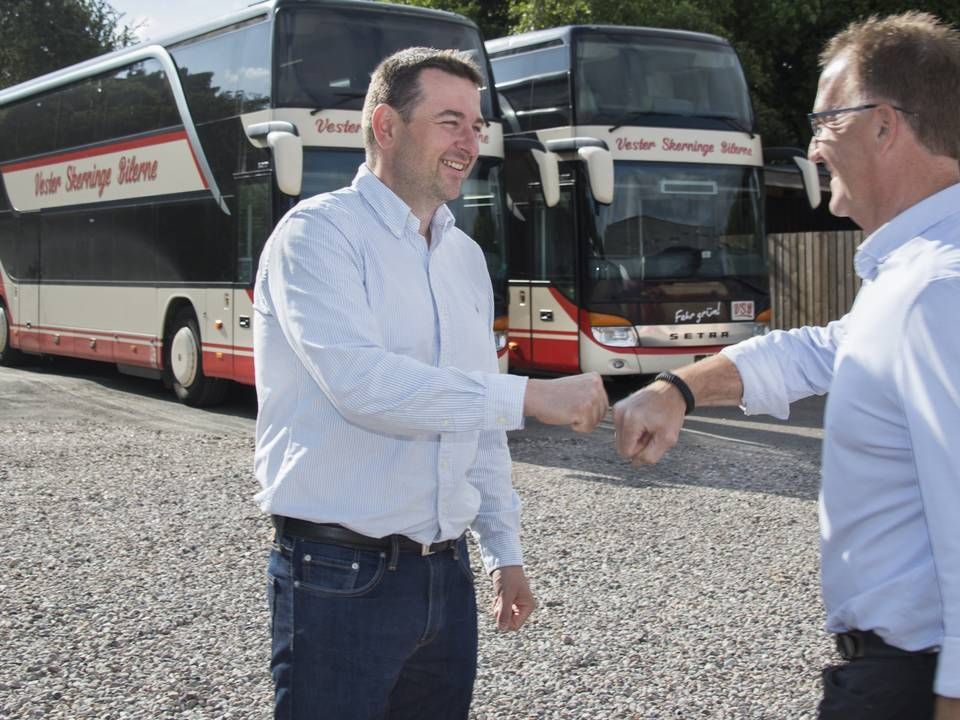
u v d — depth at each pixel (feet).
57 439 36.01
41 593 19.44
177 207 44.24
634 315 44.75
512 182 48.21
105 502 26.76
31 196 56.29
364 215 8.91
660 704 14.93
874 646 7.26
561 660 16.48
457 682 9.48
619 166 45.09
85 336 51.55
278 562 8.99
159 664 16.19
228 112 40.81
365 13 39.32
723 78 47.47
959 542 6.46
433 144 8.87
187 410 44.06
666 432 8.52
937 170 7.31
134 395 48.55
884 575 7.11
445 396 8.05
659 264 45.21
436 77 8.91
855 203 7.65
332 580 8.74
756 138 47.65
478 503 9.52
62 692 15.15
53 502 26.66
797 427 41.01
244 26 40.22
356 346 8.22
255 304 9.20
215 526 24.39
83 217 51.52
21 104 57.57
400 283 8.92
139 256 46.98
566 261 45.47
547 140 46.44
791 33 77.56
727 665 16.35
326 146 38.06
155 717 14.39
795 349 8.97
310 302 8.41
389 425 8.20
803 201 73.92
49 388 50.39
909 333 6.70
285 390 8.87
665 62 46.55
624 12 63.98
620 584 20.34
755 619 18.42
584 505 27.02
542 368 47.14
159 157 45.32
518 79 48.21
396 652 8.87
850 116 7.43
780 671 16.14
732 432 39.65
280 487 8.80
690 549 22.86
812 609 18.95
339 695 8.80
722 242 46.44
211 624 17.92
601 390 8.08
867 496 7.14
